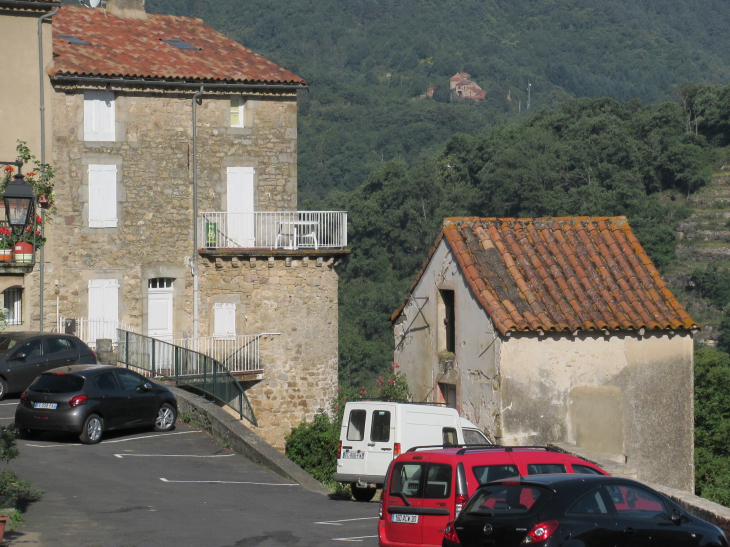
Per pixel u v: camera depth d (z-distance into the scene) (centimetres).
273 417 3750
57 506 1758
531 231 2841
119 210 3616
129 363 3266
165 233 3700
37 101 3428
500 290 2628
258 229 3831
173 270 3709
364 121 19662
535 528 1145
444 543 1229
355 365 10194
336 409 2986
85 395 2322
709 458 3556
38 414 2303
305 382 3800
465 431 2109
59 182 3506
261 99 3847
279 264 3762
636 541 1207
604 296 2658
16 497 1723
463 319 2714
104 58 3625
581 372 2581
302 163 17750
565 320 2562
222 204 3797
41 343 2780
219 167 3791
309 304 3809
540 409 2542
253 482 2081
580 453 2042
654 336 2642
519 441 2519
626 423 2598
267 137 3862
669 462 2627
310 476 2155
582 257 2775
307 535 1581
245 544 1506
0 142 3375
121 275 3619
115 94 3616
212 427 2517
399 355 3095
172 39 3962
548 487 1192
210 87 3741
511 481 1230
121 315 3625
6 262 2727
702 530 1287
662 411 2631
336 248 3844
